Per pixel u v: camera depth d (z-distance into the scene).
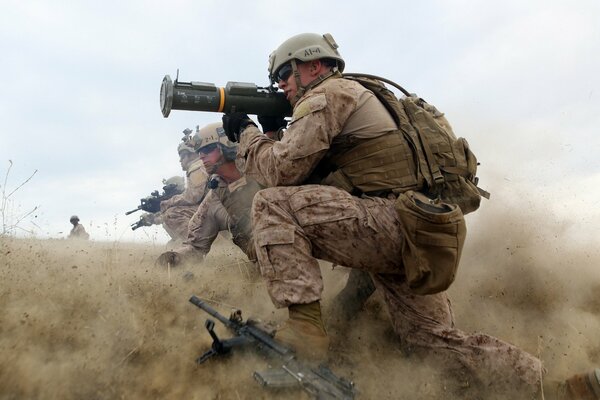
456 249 2.35
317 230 2.54
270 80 3.08
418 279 2.42
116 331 2.48
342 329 3.08
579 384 2.17
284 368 2.11
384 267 2.62
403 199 2.41
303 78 2.91
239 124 2.97
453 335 2.58
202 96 2.86
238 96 2.95
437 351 2.59
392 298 2.77
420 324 2.67
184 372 2.24
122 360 2.25
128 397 2.02
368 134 2.64
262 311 3.26
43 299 2.67
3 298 2.55
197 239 4.99
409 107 2.77
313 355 2.35
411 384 2.43
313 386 1.95
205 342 2.56
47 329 2.34
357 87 2.71
